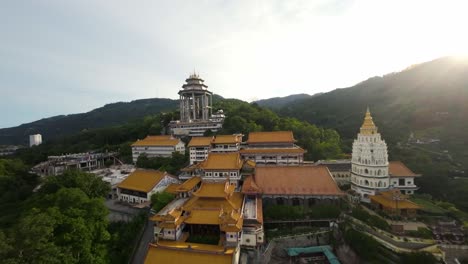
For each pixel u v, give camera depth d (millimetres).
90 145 176375
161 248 50406
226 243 55844
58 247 39688
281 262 62844
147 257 49844
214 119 156375
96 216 55406
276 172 83875
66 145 189250
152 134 160250
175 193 80000
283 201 78062
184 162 115188
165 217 59219
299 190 76438
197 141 110500
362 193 79625
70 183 73625
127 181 91750
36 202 66500
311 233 67750
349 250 62031
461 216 65938
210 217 60500
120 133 179125
